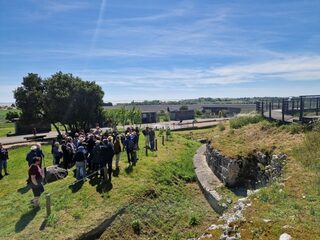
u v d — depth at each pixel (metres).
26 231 13.38
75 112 42.88
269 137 19.72
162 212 16.31
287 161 14.77
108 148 17.77
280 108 29.95
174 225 15.57
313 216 8.62
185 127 52.06
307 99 21.36
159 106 132.75
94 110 45.19
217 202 16.62
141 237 14.45
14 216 14.93
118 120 60.94
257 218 8.66
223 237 8.09
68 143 20.78
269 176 16.02
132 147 20.94
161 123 67.81
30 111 42.66
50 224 13.77
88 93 43.44
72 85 42.84
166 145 30.11
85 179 18.16
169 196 18.09
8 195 17.88
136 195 16.72
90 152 19.56
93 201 15.91
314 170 12.70
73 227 13.67
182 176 21.41
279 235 7.52
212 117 85.56
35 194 15.27
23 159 26.47
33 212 14.95
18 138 45.44
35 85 43.72
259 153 17.89
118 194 16.64
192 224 15.57
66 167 20.67
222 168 19.41
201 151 29.39
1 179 20.80
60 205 15.41
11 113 81.31
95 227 13.82
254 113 29.92
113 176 18.78
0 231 13.62
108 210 15.12
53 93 41.78
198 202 18.27
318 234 7.45
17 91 43.00
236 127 25.67
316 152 14.47
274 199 10.30
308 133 17.03
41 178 15.41
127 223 14.88
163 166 21.80
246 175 18.30
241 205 10.46
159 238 14.57
